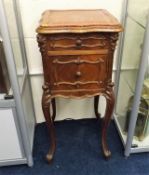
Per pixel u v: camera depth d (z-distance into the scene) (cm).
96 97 151
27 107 134
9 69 98
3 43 92
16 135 119
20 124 114
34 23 129
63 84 109
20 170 130
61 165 133
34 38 133
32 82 148
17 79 102
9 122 113
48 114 119
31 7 124
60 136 155
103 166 132
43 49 99
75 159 137
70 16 109
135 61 124
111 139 151
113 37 97
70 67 104
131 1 126
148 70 116
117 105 162
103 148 134
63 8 127
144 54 103
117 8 131
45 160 136
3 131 116
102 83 110
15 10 116
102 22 98
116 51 143
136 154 140
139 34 117
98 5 129
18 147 123
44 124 165
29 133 133
